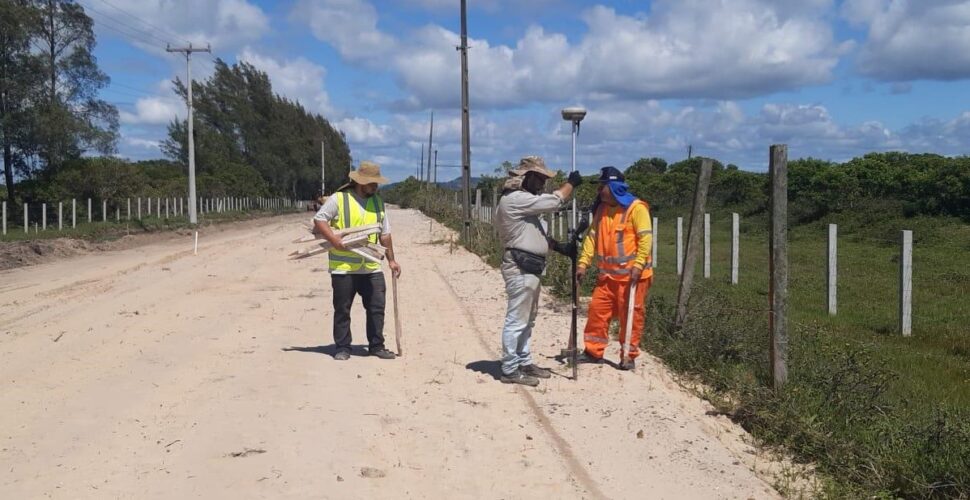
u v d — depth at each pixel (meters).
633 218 7.43
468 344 9.06
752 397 6.21
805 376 6.73
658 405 6.52
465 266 18.36
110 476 4.94
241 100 85.44
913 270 15.40
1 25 34.91
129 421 6.02
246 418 6.09
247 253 22.52
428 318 10.95
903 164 25.88
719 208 31.33
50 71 37.44
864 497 4.73
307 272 17.05
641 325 7.61
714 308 9.02
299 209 88.88
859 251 18.94
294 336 9.52
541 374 7.35
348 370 7.68
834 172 25.03
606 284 7.63
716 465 5.29
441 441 5.70
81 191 38.34
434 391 6.96
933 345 9.00
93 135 38.69
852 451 5.26
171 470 5.04
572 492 4.85
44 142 36.88
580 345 8.83
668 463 5.32
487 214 31.16
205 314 11.19
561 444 5.66
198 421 6.01
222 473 5.00
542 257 7.11
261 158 85.06
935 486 4.65
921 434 5.32
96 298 13.07
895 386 6.93
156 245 27.84
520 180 7.08
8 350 8.68
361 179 7.95
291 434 5.74
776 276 6.41
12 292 14.45
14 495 4.65
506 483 4.97
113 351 8.55
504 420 6.18
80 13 37.97
